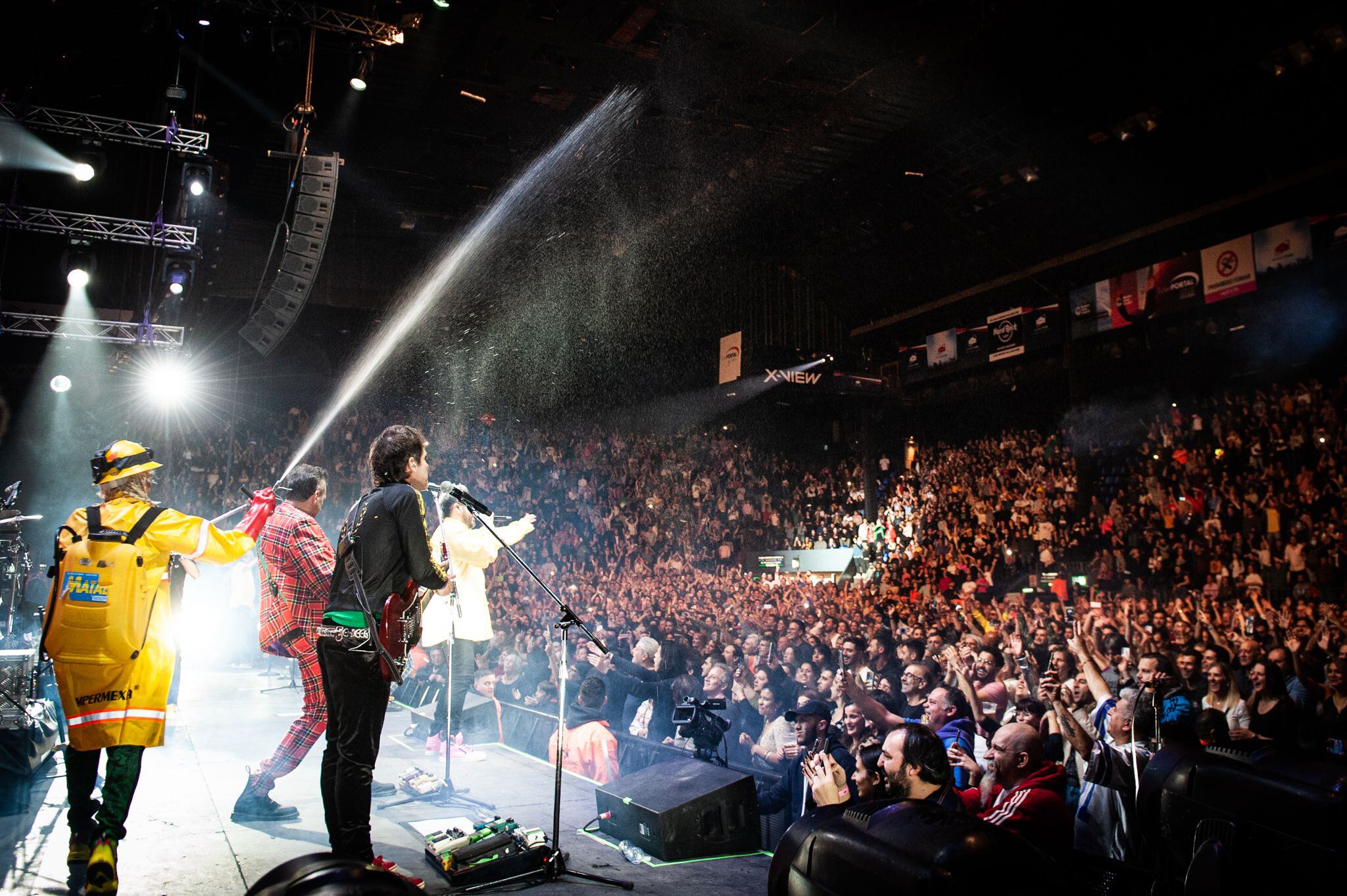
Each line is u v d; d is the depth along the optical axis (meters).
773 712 7.01
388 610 3.21
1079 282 23.11
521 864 3.46
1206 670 7.51
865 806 2.31
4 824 3.93
